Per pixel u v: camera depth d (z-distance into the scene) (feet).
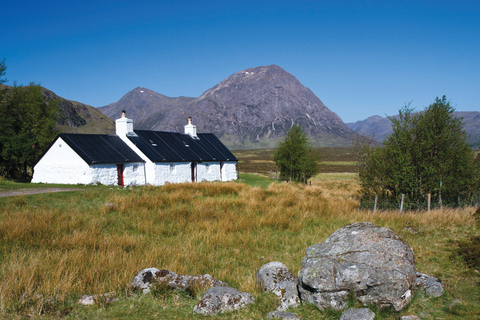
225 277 24.57
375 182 58.44
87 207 51.85
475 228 36.40
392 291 17.81
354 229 22.26
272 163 355.36
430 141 51.96
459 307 18.95
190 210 48.80
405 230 37.65
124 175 101.55
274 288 20.77
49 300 19.15
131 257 26.32
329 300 18.63
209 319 17.85
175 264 25.54
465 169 52.54
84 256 26.73
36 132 128.77
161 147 116.47
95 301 19.17
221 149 141.59
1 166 108.47
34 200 56.03
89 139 100.32
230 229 38.78
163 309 18.94
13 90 132.16
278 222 42.22
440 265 26.66
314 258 20.15
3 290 18.81
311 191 77.46
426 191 53.93
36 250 29.17
